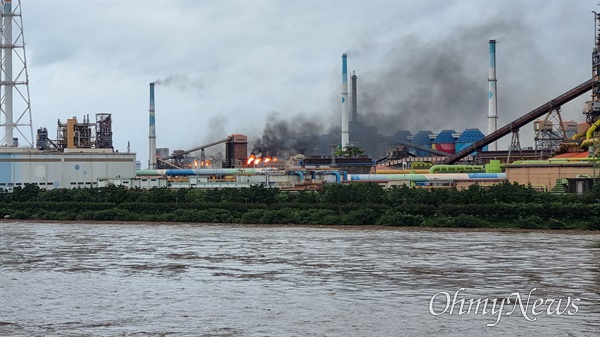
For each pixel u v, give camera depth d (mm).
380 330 82562
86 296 102125
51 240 170500
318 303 95812
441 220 195875
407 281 110250
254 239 168500
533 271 117875
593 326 83625
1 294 103875
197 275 118000
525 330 82250
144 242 164750
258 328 83688
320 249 148125
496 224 193125
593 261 128375
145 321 87375
